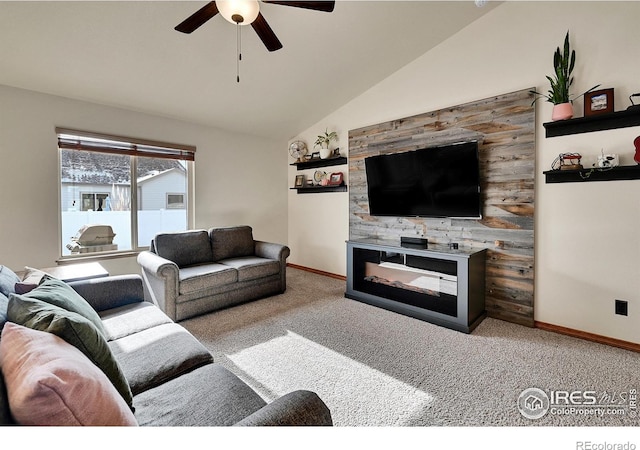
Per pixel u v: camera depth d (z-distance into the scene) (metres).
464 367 2.10
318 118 4.65
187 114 3.99
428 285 3.19
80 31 2.45
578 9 2.48
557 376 1.98
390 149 3.77
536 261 2.76
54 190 3.22
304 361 2.19
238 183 4.76
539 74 2.69
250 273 3.41
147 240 3.96
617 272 2.38
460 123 3.16
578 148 2.51
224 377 1.31
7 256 2.99
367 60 3.41
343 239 4.48
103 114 3.49
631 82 2.28
